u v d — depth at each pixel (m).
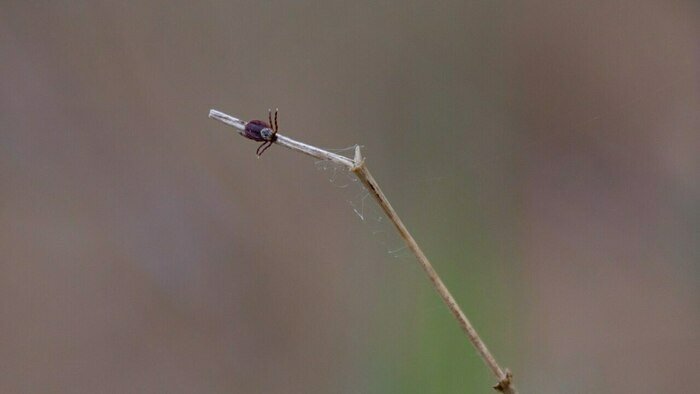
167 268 0.76
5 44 0.80
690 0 0.80
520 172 0.80
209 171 0.80
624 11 0.84
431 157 0.82
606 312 0.69
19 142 0.78
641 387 0.64
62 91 0.80
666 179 0.77
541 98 0.83
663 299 0.71
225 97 0.84
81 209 0.77
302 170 0.81
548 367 0.65
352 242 0.76
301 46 0.88
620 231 0.75
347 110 0.85
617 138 0.80
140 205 0.78
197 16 0.86
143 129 0.81
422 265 0.47
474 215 0.76
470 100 0.84
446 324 0.62
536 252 0.74
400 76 0.86
